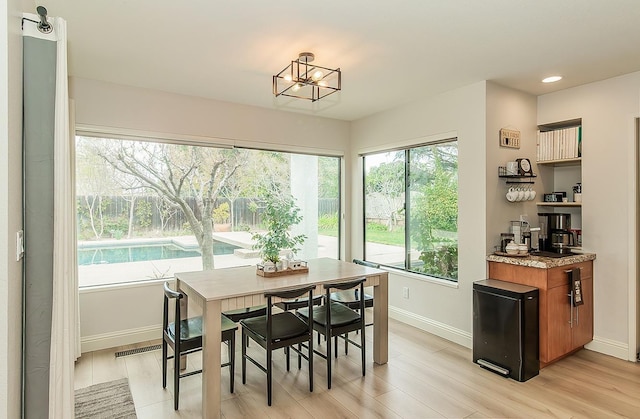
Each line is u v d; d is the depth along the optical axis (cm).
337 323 279
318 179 480
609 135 325
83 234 338
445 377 286
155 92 359
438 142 378
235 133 405
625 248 317
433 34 241
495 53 272
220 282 275
